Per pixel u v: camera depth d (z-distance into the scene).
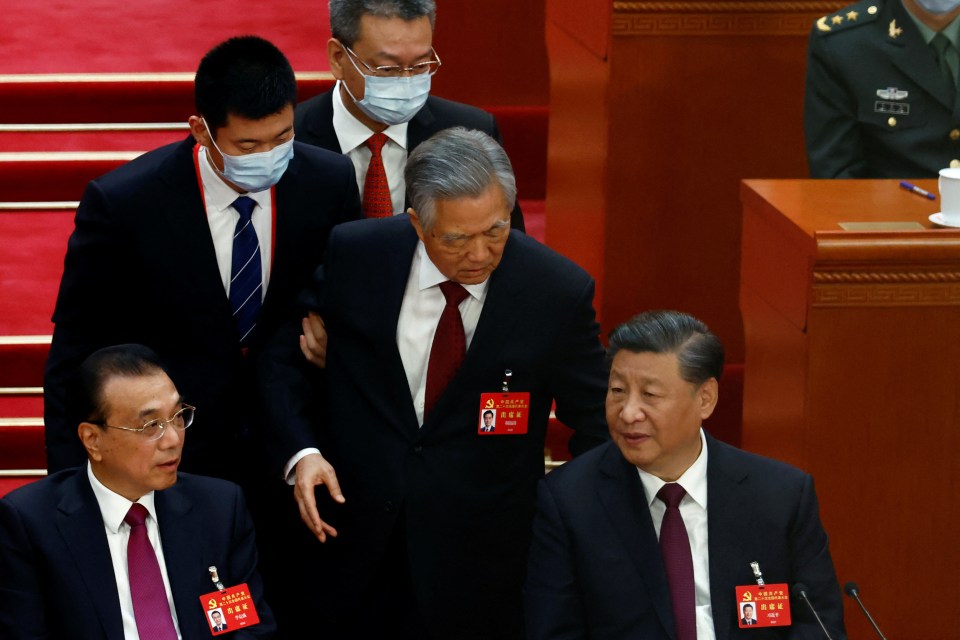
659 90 16.75
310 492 11.52
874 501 13.30
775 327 13.89
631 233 17.22
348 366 11.77
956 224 12.93
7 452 16.66
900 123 15.09
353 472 11.83
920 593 13.53
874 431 13.16
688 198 17.14
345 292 11.67
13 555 11.12
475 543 11.80
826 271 12.75
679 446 10.43
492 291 11.43
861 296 12.86
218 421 12.60
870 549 13.41
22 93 19.86
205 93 11.39
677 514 10.70
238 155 11.57
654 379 10.17
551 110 19.14
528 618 10.76
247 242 12.31
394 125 13.18
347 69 12.86
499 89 21.28
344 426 11.87
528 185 21.03
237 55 11.35
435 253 10.75
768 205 13.86
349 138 13.33
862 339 12.97
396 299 11.55
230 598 11.38
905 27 14.98
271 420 12.05
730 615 10.55
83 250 12.07
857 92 15.13
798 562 10.77
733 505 10.71
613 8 16.41
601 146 17.03
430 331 11.63
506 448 11.70
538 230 20.02
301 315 12.37
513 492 11.81
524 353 11.47
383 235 11.73
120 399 10.90
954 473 13.28
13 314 17.34
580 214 18.03
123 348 11.14
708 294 17.50
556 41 18.70
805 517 10.79
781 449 13.80
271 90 11.34
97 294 12.22
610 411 10.43
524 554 12.02
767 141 17.02
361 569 11.93
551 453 17.06
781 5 16.55
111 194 12.00
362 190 13.52
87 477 11.43
